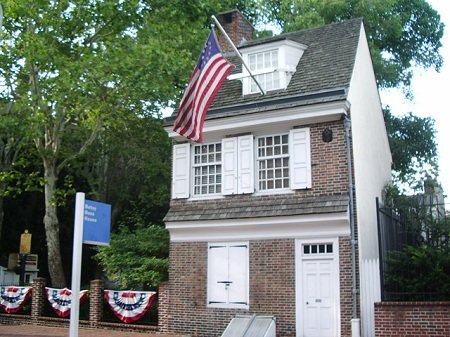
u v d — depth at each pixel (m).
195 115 14.73
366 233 17.17
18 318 20.53
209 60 15.14
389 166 24.25
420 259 14.76
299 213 16.12
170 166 27.81
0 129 22.66
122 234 21.88
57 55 19.88
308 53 19.44
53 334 16.92
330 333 15.41
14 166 26.16
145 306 18.09
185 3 22.00
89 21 20.91
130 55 19.88
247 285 16.89
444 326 13.23
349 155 16.12
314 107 16.48
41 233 30.39
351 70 17.53
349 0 31.14
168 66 20.00
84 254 30.11
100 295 19.02
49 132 22.28
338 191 16.11
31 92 21.16
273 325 15.89
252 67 19.19
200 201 18.36
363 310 15.32
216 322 17.14
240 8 30.69
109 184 28.36
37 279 20.45
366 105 19.36
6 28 21.14
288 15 31.20
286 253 16.45
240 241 17.28
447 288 14.23
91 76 19.48
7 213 29.67
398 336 13.68
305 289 16.02
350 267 15.42
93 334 17.09
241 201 17.56
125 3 20.62
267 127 17.56
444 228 17.83
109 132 26.09
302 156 16.81
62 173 28.50
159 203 26.86
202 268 17.73
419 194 20.12
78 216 8.97
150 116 25.53
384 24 30.67
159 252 20.41
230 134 18.22
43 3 19.88
